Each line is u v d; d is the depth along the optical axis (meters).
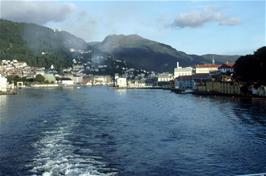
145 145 87.50
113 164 70.38
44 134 102.81
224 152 79.81
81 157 75.62
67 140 93.81
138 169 67.25
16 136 99.81
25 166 68.62
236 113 151.62
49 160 73.00
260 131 105.56
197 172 65.38
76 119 137.62
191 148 84.00
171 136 99.50
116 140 93.88
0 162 71.44
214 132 105.50
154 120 134.88
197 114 153.88
